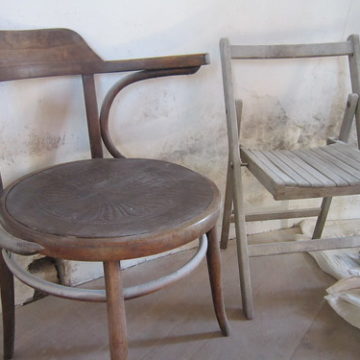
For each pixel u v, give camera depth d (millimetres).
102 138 1002
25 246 602
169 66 958
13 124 932
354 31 1277
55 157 1024
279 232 1491
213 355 937
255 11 1148
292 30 1210
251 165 1050
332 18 1233
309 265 1293
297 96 1303
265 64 1223
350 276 1118
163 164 916
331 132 1400
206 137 1251
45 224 642
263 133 1322
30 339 981
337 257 1274
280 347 962
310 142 1396
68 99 989
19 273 731
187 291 1159
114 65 942
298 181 877
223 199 1374
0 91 889
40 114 962
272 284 1194
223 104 1232
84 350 952
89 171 870
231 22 1137
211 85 1189
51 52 876
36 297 1121
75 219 659
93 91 950
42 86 940
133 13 996
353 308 1037
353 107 1171
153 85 1101
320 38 1251
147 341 976
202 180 821
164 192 763
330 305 1066
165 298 1129
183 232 639
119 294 633
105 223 647
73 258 608
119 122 1089
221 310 957
